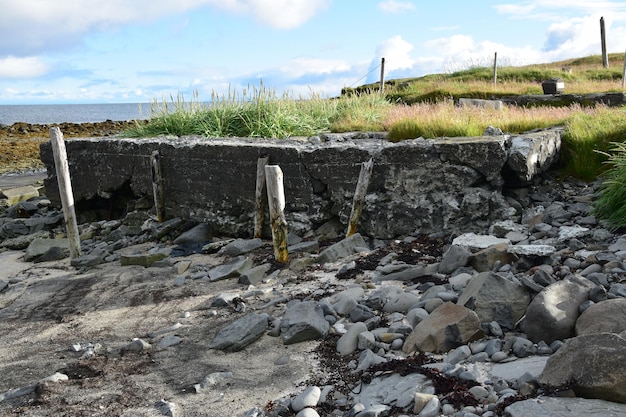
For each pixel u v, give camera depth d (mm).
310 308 5777
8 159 24578
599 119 9719
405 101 20438
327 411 4215
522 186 8273
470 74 26875
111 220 12172
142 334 6219
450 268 6410
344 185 8828
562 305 4609
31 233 12047
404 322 5359
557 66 30156
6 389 5180
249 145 9609
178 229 10523
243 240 9047
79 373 5320
